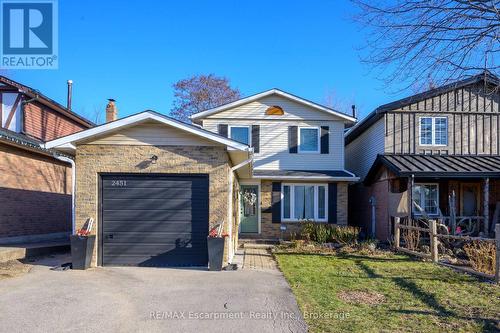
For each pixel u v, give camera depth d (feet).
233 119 60.95
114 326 18.90
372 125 63.21
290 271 33.14
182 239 34.55
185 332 18.28
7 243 45.98
